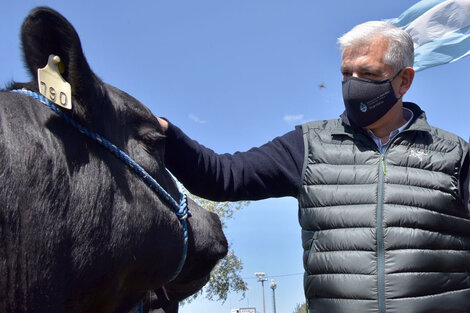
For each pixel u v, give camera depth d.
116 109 2.12
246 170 2.69
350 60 2.56
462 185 2.48
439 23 3.32
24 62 1.91
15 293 1.73
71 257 1.86
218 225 2.74
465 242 2.42
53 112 1.94
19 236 1.73
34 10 1.80
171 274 2.36
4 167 1.73
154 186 2.21
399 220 2.31
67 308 1.87
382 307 2.24
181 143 2.56
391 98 2.51
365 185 2.40
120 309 2.27
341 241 2.35
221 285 11.31
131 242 2.07
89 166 1.96
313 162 2.54
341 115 2.66
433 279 2.27
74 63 1.84
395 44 2.50
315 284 2.41
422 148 2.48
